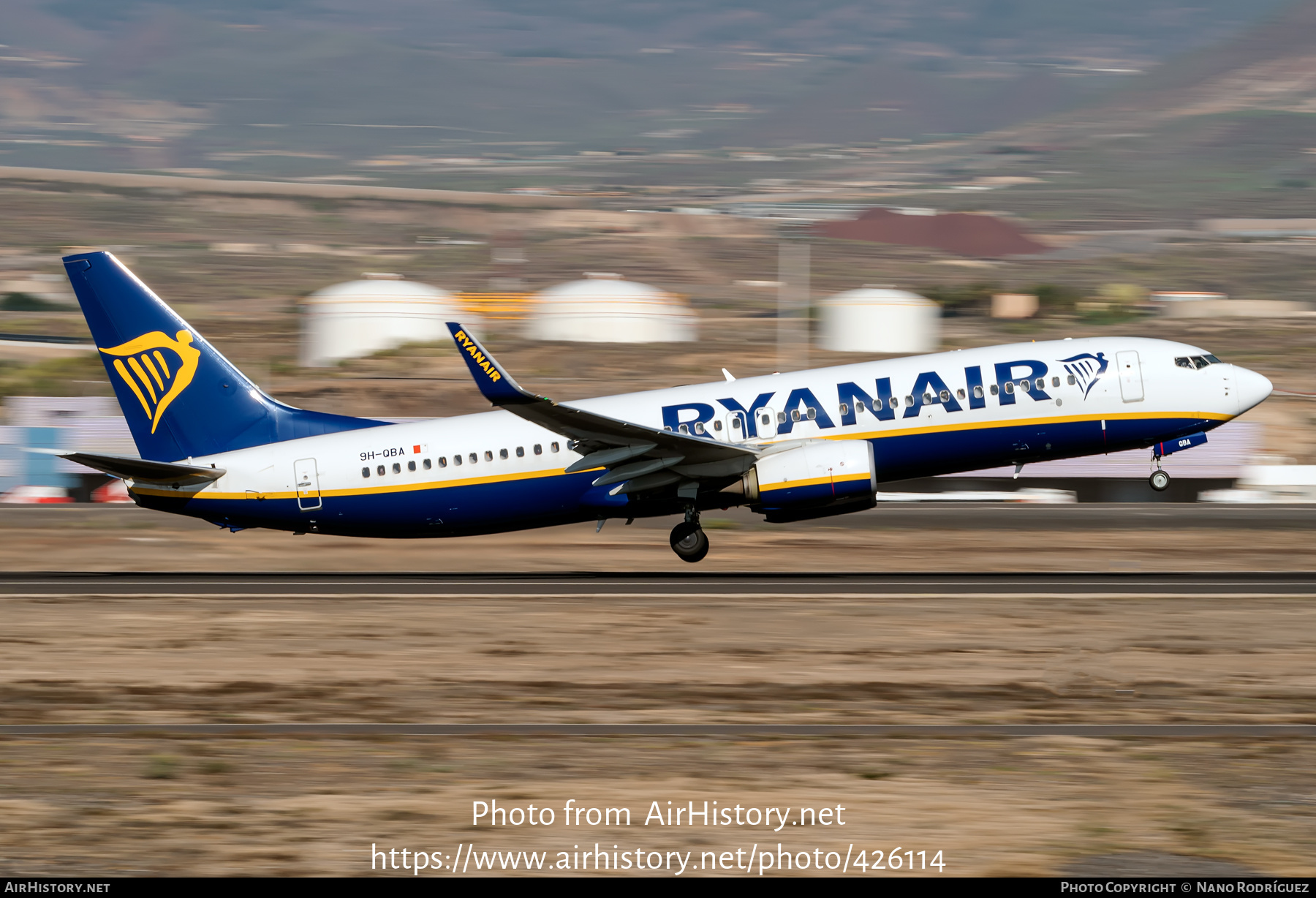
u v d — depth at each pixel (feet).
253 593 436.35
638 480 442.09
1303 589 426.51
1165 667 312.29
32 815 211.82
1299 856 192.03
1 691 296.51
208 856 194.08
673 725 264.93
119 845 198.49
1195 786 223.10
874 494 433.07
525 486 450.71
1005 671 308.19
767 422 441.27
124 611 401.49
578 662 321.73
